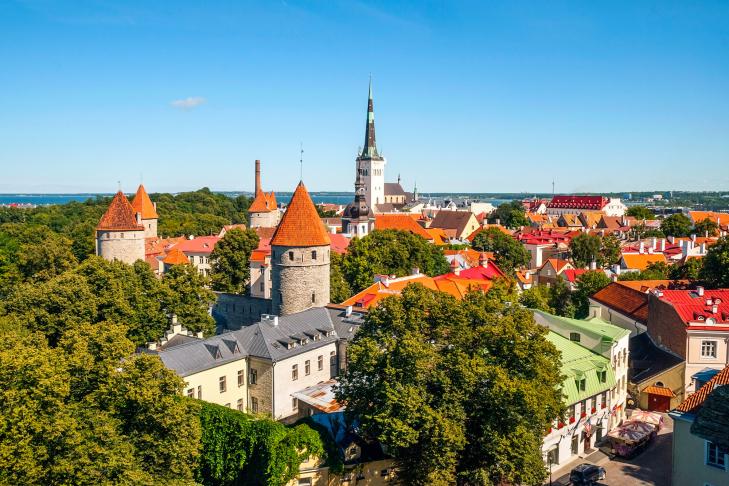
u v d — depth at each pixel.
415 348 43.34
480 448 44.75
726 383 46.09
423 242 123.56
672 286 90.06
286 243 79.19
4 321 65.19
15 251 142.25
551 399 43.81
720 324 66.44
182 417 41.03
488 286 89.69
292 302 80.06
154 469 39.78
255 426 47.75
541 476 43.97
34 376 36.38
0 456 33.38
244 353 64.81
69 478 35.12
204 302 82.62
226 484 49.22
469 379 42.44
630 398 68.75
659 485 51.59
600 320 73.19
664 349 72.12
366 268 104.44
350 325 73.38
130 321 73.00
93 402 39.34
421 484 44.22
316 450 47.94
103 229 112.06
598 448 59.84
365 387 46.91
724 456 42.00
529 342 45.66
